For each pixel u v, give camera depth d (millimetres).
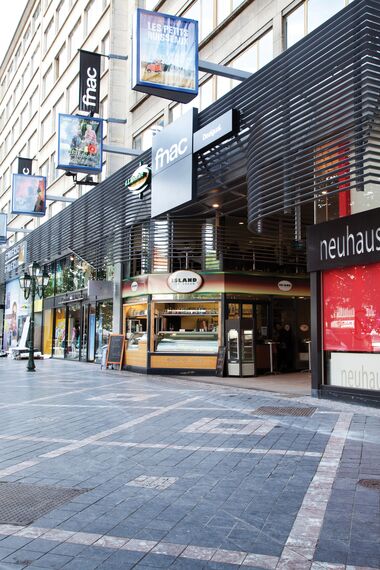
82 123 19797
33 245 32938
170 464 6160
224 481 5461
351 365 10578
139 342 19594
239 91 11523
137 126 22984
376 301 10086
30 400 11781
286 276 18828
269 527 4199
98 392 13195
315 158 8977
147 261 19125
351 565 3525
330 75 8812
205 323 18281
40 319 33188
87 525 4309
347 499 4812
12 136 48906
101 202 20828
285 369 18984
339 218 10695
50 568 3531
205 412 9750
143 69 12055
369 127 7988
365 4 8102
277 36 13867
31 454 6727
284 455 6457
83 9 30000
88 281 23141
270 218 14492
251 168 10977
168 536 4059
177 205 13484
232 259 18125
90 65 22031
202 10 17875
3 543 3953
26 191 26469
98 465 6172
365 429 7891
